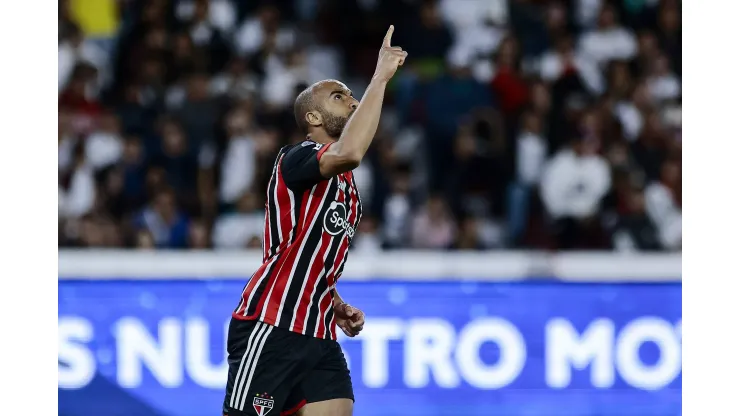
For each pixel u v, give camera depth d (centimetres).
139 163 3008
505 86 3228
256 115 3128
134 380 2227
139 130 3197
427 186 3080
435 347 2272
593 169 2991
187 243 2800
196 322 2248
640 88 3384
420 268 2414
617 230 2895
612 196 2984
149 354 2234
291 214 1332
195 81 3186
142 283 2252
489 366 2280
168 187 2888
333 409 1365
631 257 2428
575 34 3588
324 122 1377
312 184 1306
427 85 3216
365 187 2919
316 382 1367
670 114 3325
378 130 3162
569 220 2880
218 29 3459
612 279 2334
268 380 1340
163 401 2227
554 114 3206
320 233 1338
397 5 3653
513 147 3114
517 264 2434
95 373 2222
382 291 2275
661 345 2314
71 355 2219
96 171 3025
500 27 3572
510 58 3278
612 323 2311
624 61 3409
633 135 3262
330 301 1388
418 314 2277
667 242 3023
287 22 3631
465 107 3189
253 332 1348
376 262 2403
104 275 2338
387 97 3453
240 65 3334
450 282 2291
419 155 3144
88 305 2234
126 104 3241
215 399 2231
